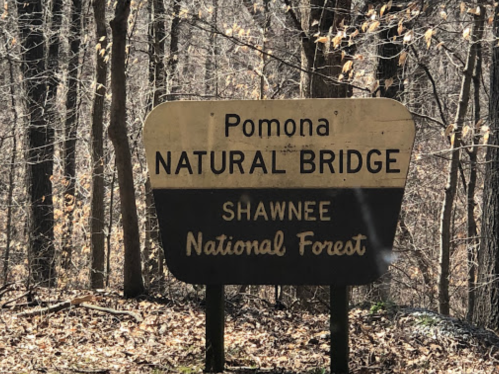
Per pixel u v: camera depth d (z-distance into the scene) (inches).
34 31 692.7
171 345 309.1
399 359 290.4
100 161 621.3
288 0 425.7
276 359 290.2
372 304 382.3
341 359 260.5
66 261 713.0
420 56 626.5
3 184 864.3
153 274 673.0
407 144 250.7
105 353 291.0
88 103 822.5
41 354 285.1
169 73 657.0
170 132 260.4
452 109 746.2
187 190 259.9
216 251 258.7
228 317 364.5
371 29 348.5
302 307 437.4
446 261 530.6
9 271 796.6
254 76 687.7
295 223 255.8
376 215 251.8
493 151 395.5
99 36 578.2
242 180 258.1
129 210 415.2
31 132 696.4
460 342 315.6
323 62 425.7
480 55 534.0
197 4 664.4
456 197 744.3
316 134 254.8
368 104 252.7
